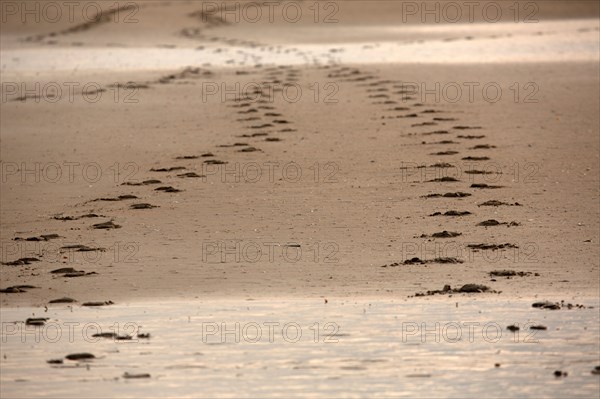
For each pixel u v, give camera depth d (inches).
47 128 6127.0
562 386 2223.2
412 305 2847.0
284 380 2271.2
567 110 6003.9
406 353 2433.6
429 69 7726.4
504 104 6240.2
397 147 5270.7
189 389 2223.2
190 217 4153.5
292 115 6205.7
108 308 2898.6
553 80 6978.4
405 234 3769.7
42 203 4549.7
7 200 4635.8
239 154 5265.8
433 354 2428.6
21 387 2256.4
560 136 5378.9
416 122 5856.3
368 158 5064.0
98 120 6289.4
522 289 3009.4
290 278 3223.4
